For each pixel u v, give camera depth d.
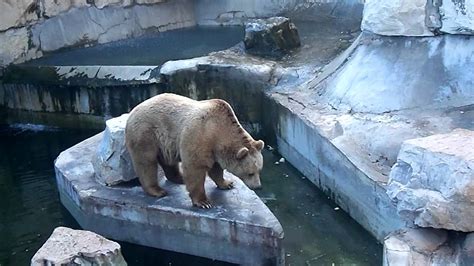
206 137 5.11
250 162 5.09
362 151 5.88
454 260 4.18
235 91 8.08
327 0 10.34
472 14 6.02
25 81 8.78
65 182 6.17
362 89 6.63
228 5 11.14
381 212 5.38
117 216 5.65
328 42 8.89
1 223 6.34
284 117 7.17
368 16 6.98
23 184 7.21
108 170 5.84
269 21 8.76
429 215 4.19
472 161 4.02
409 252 4.23
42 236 6.02
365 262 5.33
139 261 5.56
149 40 10.59
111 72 8.49
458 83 6.18
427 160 4.29
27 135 8.66
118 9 10.68
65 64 9.31
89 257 4.68
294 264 5.36
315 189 6.61
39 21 9.73
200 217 5.25
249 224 5.07
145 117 5.39
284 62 8.29
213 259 5.36
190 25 11.37
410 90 6.31
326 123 6.44
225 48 9.73
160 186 5.80
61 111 8.77
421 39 6.58
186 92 8.30
